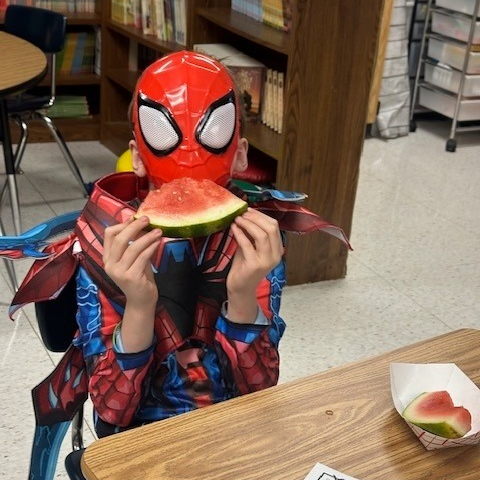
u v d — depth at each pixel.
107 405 1.09
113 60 4.07
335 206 2.79
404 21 4.39
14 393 2.15
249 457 0.93
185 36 3.36
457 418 0.98
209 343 1.15
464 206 3.72
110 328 1.10
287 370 2.35
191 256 1.11
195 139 1.05
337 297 2.81
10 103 3.14
